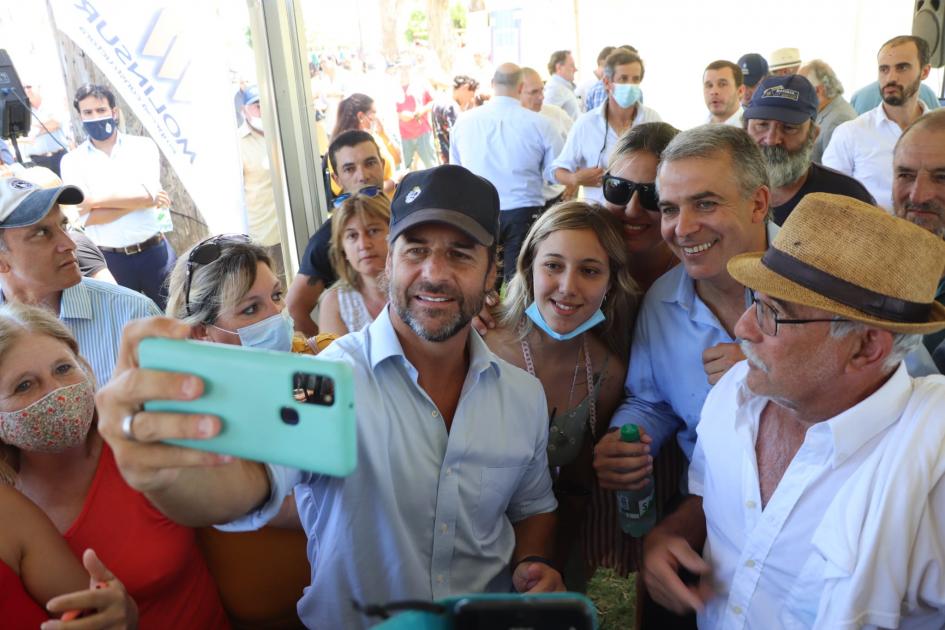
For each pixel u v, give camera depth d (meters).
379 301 3.02
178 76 3.80
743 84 6.29
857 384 1.26
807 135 2.84
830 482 1.28
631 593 2.93
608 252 1.93
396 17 6.61
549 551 1.72
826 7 9.27
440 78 7.51
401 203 1.45
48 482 1.57
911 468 1.17
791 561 1.32
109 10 3.59
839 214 1.23
